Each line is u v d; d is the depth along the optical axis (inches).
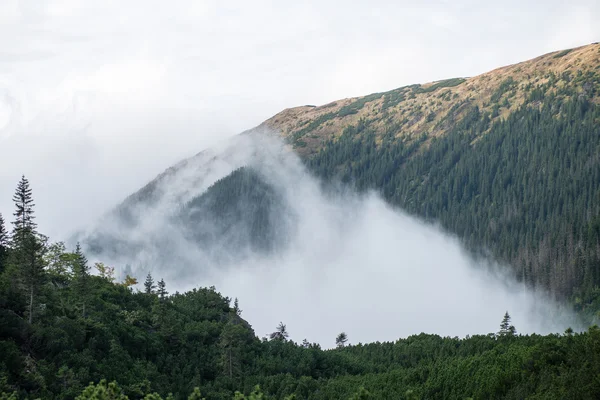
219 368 4407.0
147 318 4549.7
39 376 3056.1
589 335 3809.1
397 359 5506.9
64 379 3184.1
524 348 4195.4
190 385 3929.6
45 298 3809.1
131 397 3437.5
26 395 2901.1
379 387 4419.3
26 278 3526.1
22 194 4217.5
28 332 3373.5
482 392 3882.9
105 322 4050.2
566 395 3240.7
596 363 3395.7
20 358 3122.5
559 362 3779.5
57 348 3425.2
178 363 4197.8
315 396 4210.1
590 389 3169.3
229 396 3978.8
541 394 3432.6
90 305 4195.4
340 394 4244.6
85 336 3713.1
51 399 2974.9
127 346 3976.4
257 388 2559.1
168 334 4399.6
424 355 5452.8
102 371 3469.5
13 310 3499.0
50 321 3592.5
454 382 4197.8
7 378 2918.3
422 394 4215.1
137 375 3693.4
